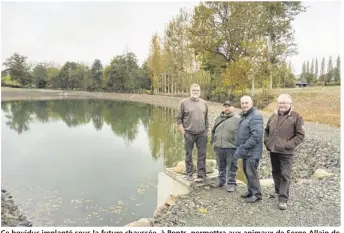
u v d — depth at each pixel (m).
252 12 23.86
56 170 9.98
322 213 4.57
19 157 11.96
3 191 7.46
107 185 8.33
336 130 11.77
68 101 52.88
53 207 6.72
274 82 30.34
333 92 20.38
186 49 39.78
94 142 15.33
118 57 74.69
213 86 32.69
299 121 4.69
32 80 83.06
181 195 5.70
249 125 4.88
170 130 19.08
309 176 7.70
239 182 6.23
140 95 61.16
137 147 13.95
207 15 25.55
